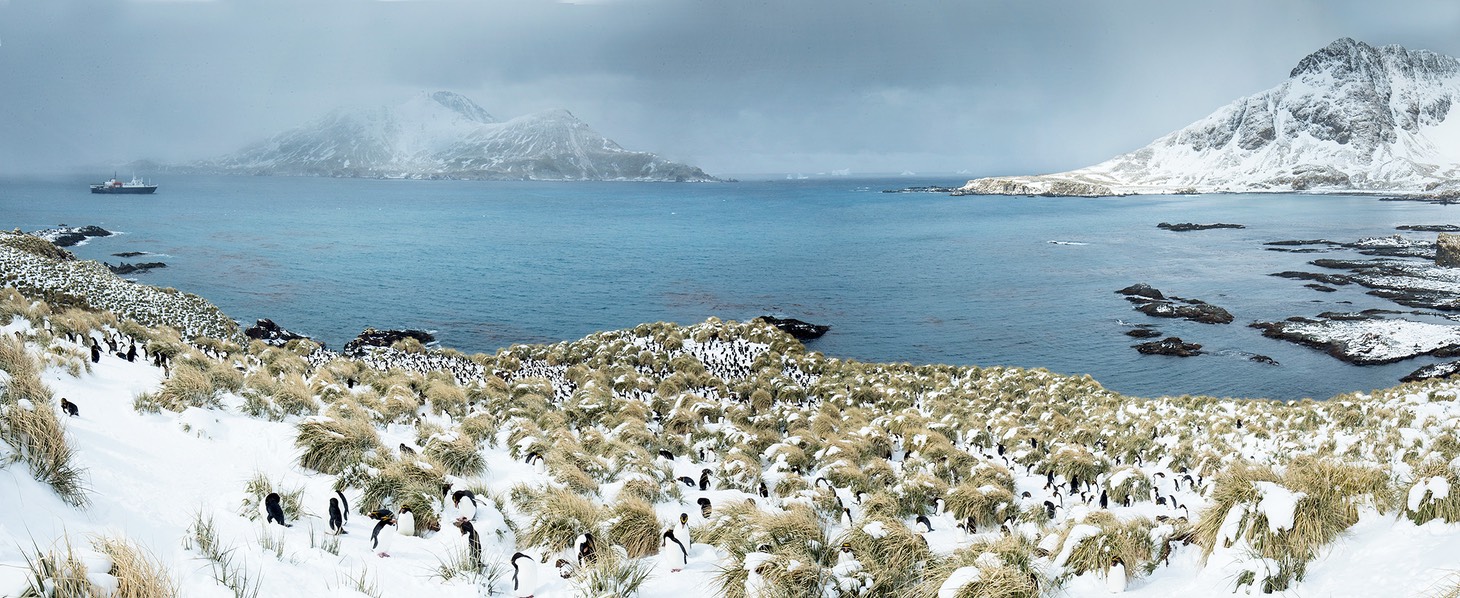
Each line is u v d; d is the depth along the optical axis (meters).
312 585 7.99
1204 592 8.42
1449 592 6.37
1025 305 82.00
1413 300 79.25
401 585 8.64
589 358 44.62
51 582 5.82
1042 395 36.94
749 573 9.49
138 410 14.36
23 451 8.65
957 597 8.83
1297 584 7.86
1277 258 116.62
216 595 7.07
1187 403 36.03
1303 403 34.34
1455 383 33.03
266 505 9.47
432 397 23.42
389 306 78.44
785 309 80.69
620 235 164.38
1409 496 8.34
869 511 14.78
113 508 8.68
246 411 15.98
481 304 81.00
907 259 121.00
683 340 47.25
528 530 11.23
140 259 105.81
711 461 20.50
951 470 20.33
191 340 36.78
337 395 20.48
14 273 40.97
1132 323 72.50
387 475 11.82
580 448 17.91
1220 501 9.65
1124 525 10.60
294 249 125.00
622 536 11.09
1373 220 181.88
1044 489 18.23
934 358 61.66
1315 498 8.65
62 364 16.72
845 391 36.28
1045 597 9.13
